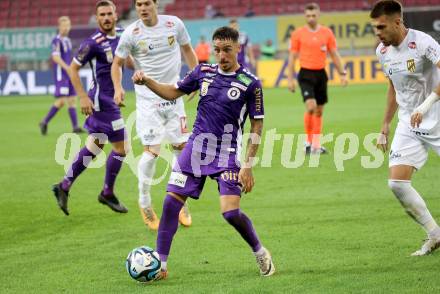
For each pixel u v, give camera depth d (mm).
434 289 17781
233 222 19109
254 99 19188
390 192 30047
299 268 20031
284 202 28922
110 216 27875
